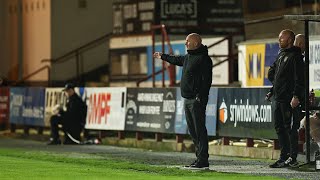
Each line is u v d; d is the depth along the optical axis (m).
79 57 76.81
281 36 36.47
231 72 55.97
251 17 63.69
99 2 78.12
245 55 53.00
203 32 66.94
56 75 76.56
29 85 78.06
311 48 44.34
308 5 57.38
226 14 67.56
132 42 68.19
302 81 36.22
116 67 70.00
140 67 67.12
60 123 55.75
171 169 35.84
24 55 80.25
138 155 45.38
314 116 37.94
